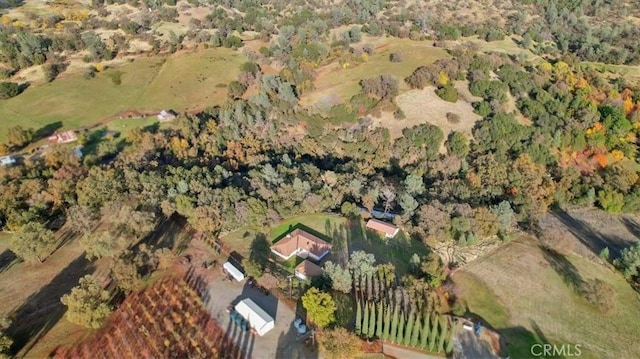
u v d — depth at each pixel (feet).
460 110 513.86
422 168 434.30
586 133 498.28
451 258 330.75
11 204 354.54
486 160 437.99
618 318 287.07
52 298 282.97
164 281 294.05
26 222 342.85
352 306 274.57
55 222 360.89
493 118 488.44
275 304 278.05
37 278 299.99
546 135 479.82
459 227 338.54
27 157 453.58
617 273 328.29
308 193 369.30
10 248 326.85
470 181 411.34
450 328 265.54
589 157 489.26
